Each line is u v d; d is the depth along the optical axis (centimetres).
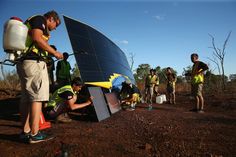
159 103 1337
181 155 375
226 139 480
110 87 888
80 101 742
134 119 702
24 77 391
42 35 395
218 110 1012
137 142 441
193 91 931
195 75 923
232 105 1134
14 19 375
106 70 922
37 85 390
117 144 423
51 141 425
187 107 1143
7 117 709
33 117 401
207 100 1413
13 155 355
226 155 381
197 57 938
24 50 388
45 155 355
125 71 1214
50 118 620
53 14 429
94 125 599
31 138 405
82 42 826
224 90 2002
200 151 397
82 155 359
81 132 506
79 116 736
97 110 681
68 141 427
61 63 834
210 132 540
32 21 393
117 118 720
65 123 619
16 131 508
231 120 719
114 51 1172
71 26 806
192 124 636
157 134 506
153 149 402
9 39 369
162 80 3650
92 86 757
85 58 796
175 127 587
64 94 612
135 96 966
